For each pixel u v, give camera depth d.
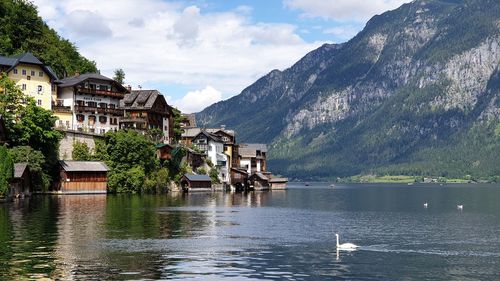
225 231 77.44
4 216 87.38
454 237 75.88
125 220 86.19
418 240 72.25
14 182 125.69
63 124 168.88
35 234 67.81
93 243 62.53
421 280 48.25
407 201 178.12
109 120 182.75
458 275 50.34
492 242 70.81
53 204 112.81
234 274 48.56
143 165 170.00
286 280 46.88
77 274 46.78
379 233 79.50
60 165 147.62
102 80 180.50
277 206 135.25
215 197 168.50
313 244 66.25
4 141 126.50
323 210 125.19
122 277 46.16
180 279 46.12
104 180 156.38
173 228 78.75
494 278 49.25
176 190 189.88
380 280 47.91
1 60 158.12
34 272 46.97
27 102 145.12
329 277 48.41
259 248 62.38
